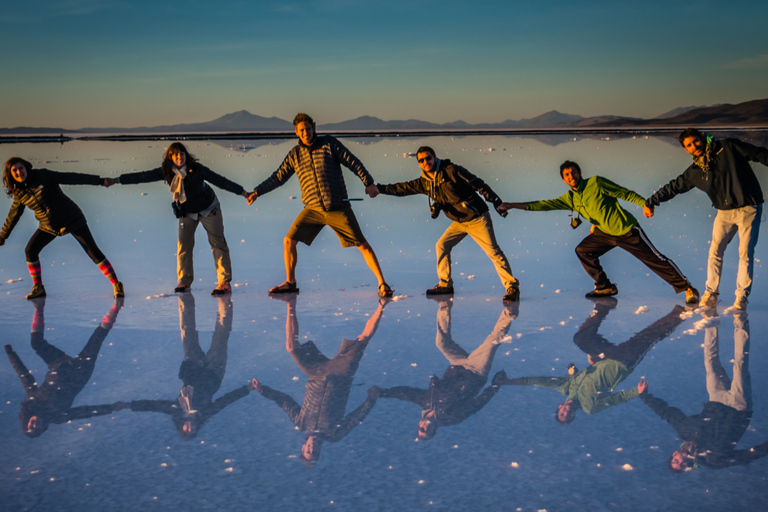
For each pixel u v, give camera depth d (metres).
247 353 4.33
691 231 9.08
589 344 4.38
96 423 3.14
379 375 3.84
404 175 17.75
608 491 2.37
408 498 2.35
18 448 2.86
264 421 3.15
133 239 9.39
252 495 2.40
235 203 13.51
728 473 2.49
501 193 13.71
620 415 3.12
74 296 6.18
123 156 30.17
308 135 5.98
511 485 2.44
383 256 8.06
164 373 3.92
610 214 5.62
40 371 3.98
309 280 6.86
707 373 3.71
